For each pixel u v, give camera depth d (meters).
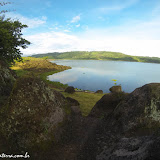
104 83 39.22
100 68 90.00
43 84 4.25
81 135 4.16
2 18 8.05
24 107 3.42
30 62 69.44
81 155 3.34
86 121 5.07
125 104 4.00
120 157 3.01
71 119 4.78
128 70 84.12
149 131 3.17
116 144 3.17
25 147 3.12
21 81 3.67
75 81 40.41
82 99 11.04
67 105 5.43
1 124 3.33
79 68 83.06
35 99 3.68
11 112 3.31
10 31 8.37
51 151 3.33
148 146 3.12
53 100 4.33
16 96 3.45
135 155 3.05
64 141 3.76
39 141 3.29
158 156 2.98
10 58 9.09
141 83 40.84
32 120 3.41
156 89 3.53
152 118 3.27
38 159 3.06
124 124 3.55
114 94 6.57
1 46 8.02
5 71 6.09
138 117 3.41
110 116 4.47
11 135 3.19
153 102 3.37
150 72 75.31
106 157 3.11
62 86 27.31
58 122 4.04
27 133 3.26
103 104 6.34
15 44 8.93
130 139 3.14
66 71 64.19
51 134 3.61
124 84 38.97
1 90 5.11
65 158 3.22
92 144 3.62
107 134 3.68
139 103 3.61
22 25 8.78
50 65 71.06
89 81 41.34
